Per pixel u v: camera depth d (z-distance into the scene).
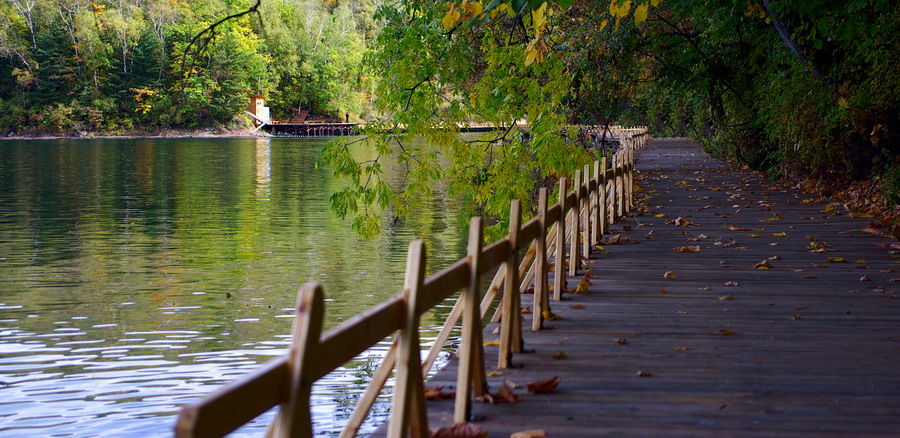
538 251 7.11
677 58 22.78
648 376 5.72
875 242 11.98
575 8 19.17
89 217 29.23
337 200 16.44
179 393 10.62
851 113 16.73
